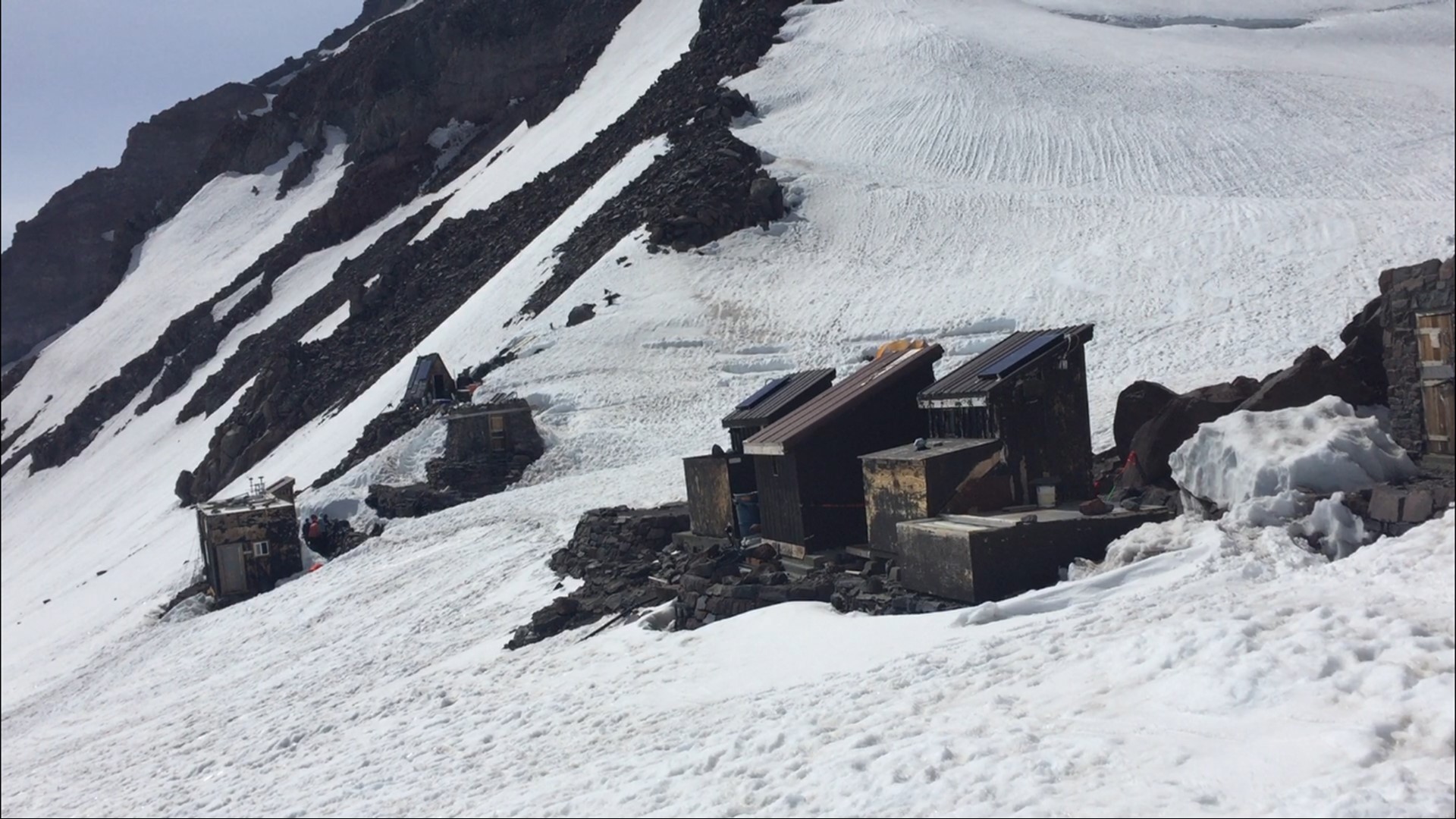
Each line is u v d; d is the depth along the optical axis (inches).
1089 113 3174.2
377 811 441.1
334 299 4441.4
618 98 4739.2
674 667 555.8
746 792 322.7
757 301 2143.2
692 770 366.0
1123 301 1721.2
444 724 589.0
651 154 3198.8
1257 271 1710.1
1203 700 300.2
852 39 4089.6
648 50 5364.2
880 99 3408.0
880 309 1974.7
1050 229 2193.7
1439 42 4323.3
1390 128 2815.0
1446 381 499.8
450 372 2316.7
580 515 1238.3
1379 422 576.4
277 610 1336.1
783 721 397.7
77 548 3400.6
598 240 2640.3
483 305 2706.7
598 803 354.6
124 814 629.9
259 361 4323.3
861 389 690.2
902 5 4453.7
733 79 3786.9
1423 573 358.6
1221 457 534.0
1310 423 524.1
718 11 4675.2
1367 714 264.7
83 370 6289.4
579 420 1802.4
